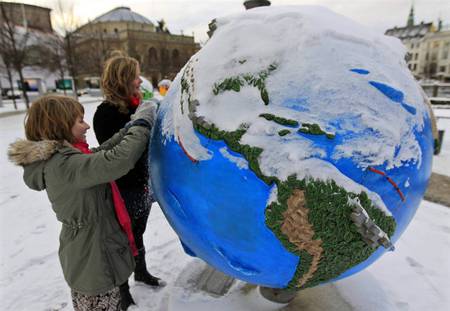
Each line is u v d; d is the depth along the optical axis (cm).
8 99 2694
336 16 187
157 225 406
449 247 341
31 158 171
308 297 245
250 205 154
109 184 196
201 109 163
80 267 185
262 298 239
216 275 265
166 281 299
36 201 496
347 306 237
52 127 173
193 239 179
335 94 155
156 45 4491
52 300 285
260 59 163
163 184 181
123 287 258
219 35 181
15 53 1789
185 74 183
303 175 147
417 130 170
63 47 2408
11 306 279
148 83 450
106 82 236
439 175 560
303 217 149
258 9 190
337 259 161
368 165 152
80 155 174
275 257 162
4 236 394
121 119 240
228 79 164
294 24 169
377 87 162
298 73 157
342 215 149
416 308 254
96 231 185
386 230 159
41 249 364
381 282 282
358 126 153
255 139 151
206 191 161
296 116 151
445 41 6831
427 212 421
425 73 7106
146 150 228
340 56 162
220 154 156
